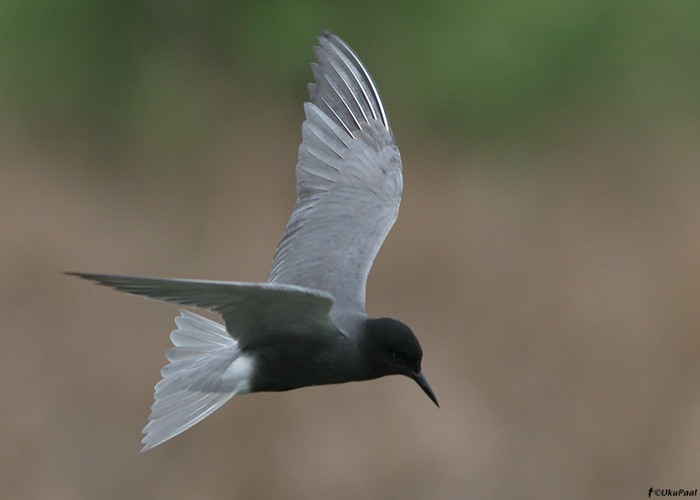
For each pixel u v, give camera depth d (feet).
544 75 69.36
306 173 29.37
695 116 69.82
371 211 28.76
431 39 69.31
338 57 30.68
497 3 69.05
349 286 26.68
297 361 24.79
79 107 69.00
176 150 66.18
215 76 69.97
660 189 64.54
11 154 65.92
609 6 68.85
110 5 68.59
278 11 69.15
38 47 69.10
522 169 67.21
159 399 25.71
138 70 69.46
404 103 69.82
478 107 69.21
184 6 69.36
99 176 65.62
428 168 65.46
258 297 22.75
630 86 70.23
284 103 68.85
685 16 69.56
